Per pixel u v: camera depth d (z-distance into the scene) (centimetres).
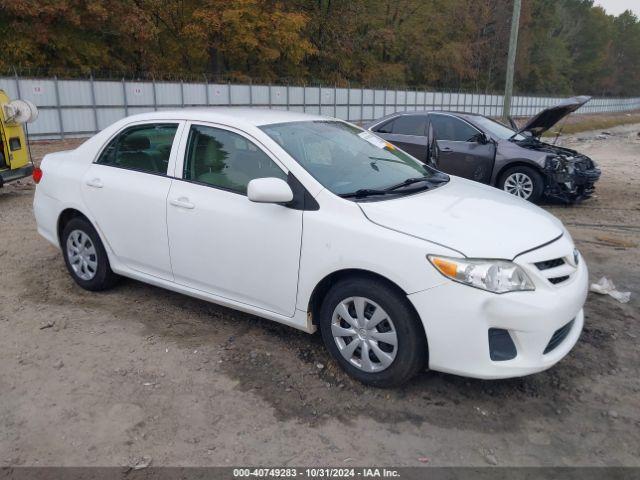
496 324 307
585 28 9125
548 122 980
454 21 6144
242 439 300
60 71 2984
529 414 325
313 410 326
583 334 426
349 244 332
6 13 2811
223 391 344
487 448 296
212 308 464
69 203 481
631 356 394
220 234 388
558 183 875
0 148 895
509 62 1820
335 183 366
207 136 409
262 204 370
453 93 5091
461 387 351
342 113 4028
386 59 5738
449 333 308
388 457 288
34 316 446
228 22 3662
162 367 371
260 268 374
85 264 489
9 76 2381
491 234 326
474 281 304
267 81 4128
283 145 379
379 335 333
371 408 328
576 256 362
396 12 5669
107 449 291
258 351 392
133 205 436
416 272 311
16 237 675
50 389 345
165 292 498
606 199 1005
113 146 466
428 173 450
